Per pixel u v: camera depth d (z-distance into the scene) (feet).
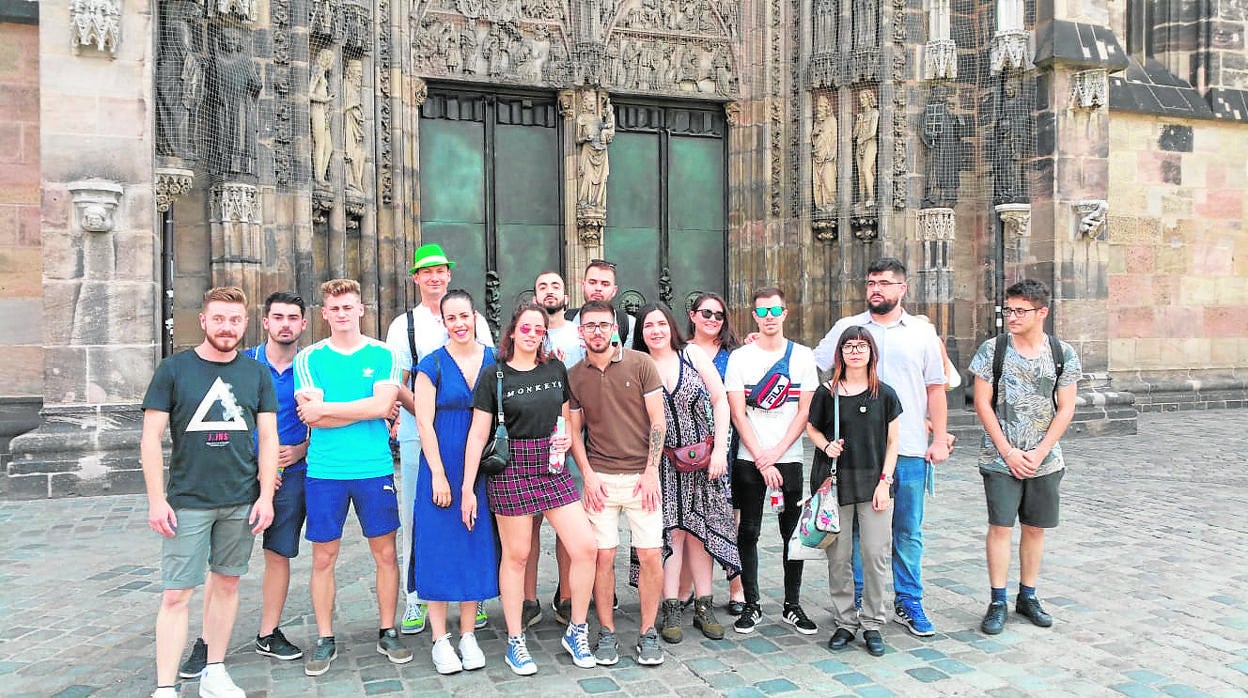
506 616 21.80
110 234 40.91
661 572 22.26
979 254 60.90
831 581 22.97
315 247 51.13
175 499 18.95
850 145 61.26
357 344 21.71
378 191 55.31
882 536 22.27
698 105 65.10
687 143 65.21
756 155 64.90
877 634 22.38
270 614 22.38
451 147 59.72
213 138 44.24
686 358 23.57
